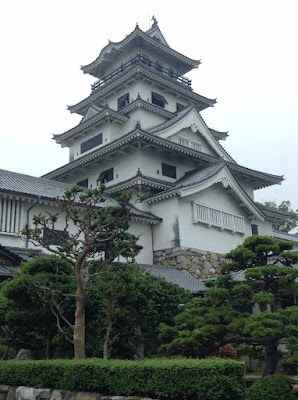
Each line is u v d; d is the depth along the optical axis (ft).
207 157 124.67
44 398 34.17
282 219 139.74
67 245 40.55
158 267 90.17
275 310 63.67
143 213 103.91
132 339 51.70
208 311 45.34
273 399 33.83
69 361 35.24
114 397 30.68
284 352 53.06
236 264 52.95
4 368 38.75
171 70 156.66
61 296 43.47
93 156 119.14
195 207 104.42
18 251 67.77
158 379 29.37
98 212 47.09
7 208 78.64
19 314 41.83
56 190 94.07
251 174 132.67
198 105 156.46
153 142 109.91
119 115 127.85
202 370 28.07
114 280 44.70
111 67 157.17
